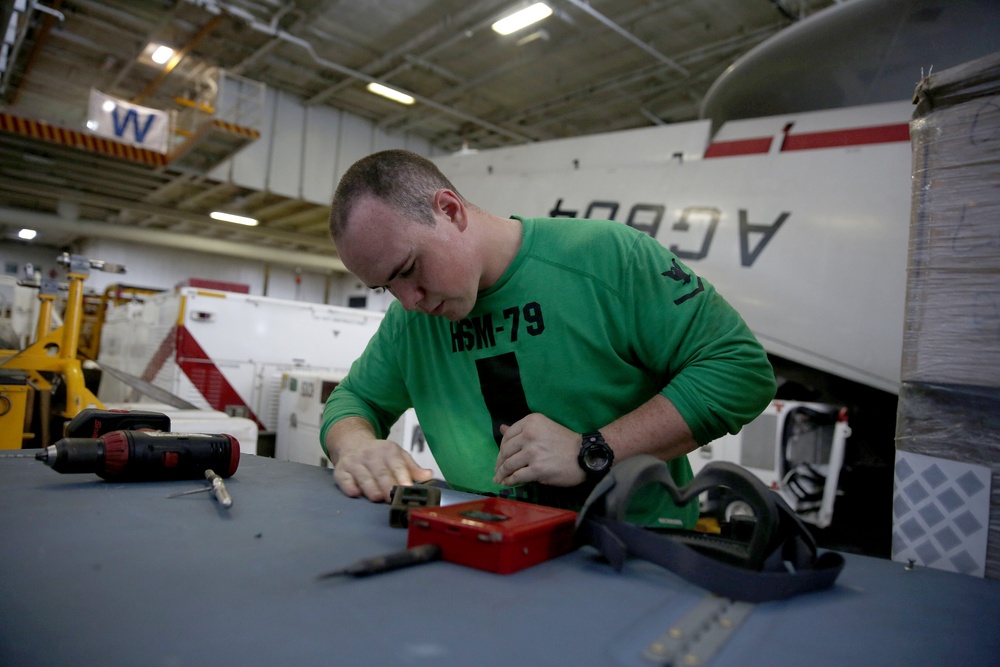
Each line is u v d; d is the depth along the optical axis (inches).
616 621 20.3
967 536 36.5
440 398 53.9
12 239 682.8
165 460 39.7
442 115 452.8
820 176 132.3
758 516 27.5
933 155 39.4
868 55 131.1
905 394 39.9
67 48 352.5
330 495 38.8
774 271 133.9
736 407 41.2
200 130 324.2
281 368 209.2
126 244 660.1
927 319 38.9
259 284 730.2
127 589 21.1
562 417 48.3
